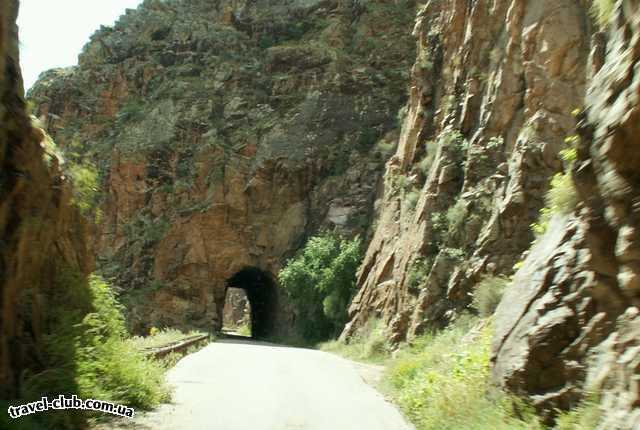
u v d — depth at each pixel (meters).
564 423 7.03
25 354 8.47
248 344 33.50
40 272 9.78
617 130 6.16
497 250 18.84
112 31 61.53
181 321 45.56
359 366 21.56
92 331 10.51
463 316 18.27
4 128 8.24
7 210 8.28
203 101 52.66
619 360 6.49
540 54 19.23
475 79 23.73
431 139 28.48
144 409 10.51
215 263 47.44
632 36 6.48
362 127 48.94
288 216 47.50
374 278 30.77
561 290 8.21
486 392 9.34
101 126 54.62
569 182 8.60
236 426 9.58
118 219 48.81
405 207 28.34
